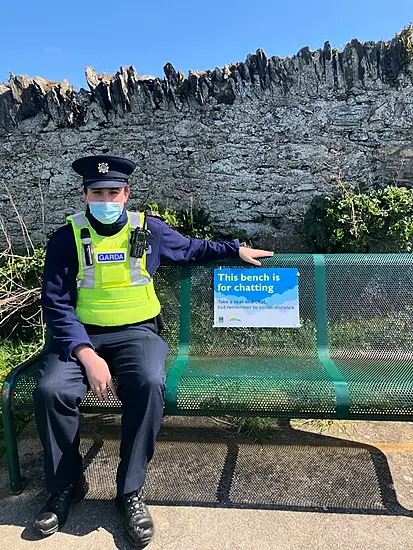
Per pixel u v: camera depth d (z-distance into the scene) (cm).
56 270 261
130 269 268
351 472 271
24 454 297
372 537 225
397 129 527
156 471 275
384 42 518
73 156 573
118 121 562
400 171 531
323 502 249
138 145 563
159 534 229
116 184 261
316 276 308
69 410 233
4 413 249
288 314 307
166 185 565
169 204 566
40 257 505
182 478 269
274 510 244
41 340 444
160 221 293
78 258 264
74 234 265
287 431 313
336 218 491
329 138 535
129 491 228
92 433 315
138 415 232
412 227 467
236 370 271
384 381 246
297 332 306
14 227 593
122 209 270
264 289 309
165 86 547
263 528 232
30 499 257
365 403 236
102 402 246
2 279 486
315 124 534
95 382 233
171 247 292
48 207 584
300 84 530
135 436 232
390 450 289
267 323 307
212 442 303
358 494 254
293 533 229
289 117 536
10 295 466
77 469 242
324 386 242
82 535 230
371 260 307
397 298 303
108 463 284
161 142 559
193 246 300
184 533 229
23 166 582
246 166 549
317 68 525
